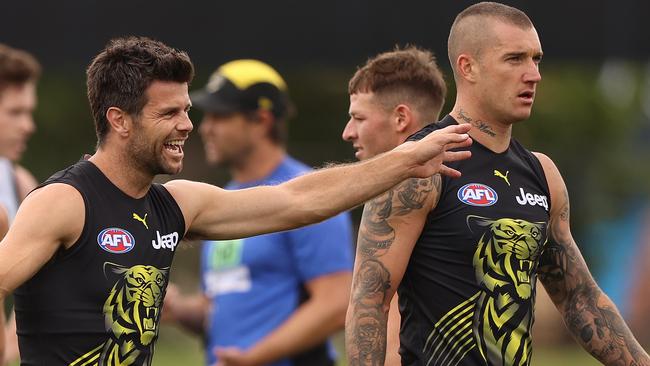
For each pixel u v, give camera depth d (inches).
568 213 704.4
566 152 2384.4
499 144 671.8
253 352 941.8
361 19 1643.7
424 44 1632.6
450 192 653.3
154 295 613.9
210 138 1010.7
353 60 1652.3
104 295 597.0
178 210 636.1
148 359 613.6
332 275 946.1
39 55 1672.0
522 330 658.8
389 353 729.0
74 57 1670.8
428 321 658.2
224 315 972.6
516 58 658.8
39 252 579.2
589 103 3100.4
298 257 948.0
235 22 1668.3
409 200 652.1
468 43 668.7
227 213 652.1
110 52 611.8
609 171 2714.1
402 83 757.9
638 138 3368.6
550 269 706.8
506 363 650.8
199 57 1669.5
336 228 955.3
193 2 1669.5
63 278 593.3
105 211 604.1
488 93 662.5
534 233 661.3
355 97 773.3
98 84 613.0
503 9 669.3
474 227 649.6
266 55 1665.8
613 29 1621.6
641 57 1617.9
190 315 1060.5
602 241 2263.8
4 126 933.2
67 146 2659.9
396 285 660.1
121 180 614.9
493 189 659.4
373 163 644.1
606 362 703.7
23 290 598.5
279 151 1014.4
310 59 1658.5
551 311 2208.4
